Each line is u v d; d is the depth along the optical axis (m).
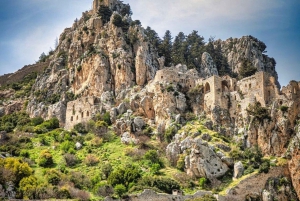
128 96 152.50
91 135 138.12
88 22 191.62
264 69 196.88
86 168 117.19
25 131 144.12
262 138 121.50
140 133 134.00
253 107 129.62
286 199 105.38
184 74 152.12
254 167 111.38
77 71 170.25
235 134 128.62
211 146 116.75
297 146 111.06
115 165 117.62
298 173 108.06
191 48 199.00
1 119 162.62
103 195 99.56
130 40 174.88
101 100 153.88
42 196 92.44
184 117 136.50
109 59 167.62
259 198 103.44
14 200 88.56
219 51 199.00
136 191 100.06
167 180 105.62
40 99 171.75
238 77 172.12
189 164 113.19
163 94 141.88
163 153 124.44
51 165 117.88
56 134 138.62
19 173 100.69
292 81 131.25
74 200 92.44
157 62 173.62
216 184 108.75
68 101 163.88
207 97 141.25
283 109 122.69
